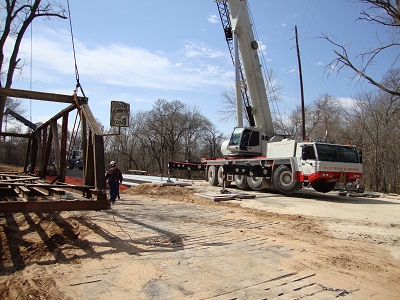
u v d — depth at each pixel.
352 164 14.61
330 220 9.41
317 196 16.03
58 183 7.62
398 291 4.39
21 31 18.14
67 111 7.66
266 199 14.06
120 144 63.41
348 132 32.34
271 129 18.45
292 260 5.54
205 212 10.26
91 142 6.16
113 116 10.79
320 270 5.11
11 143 48.72
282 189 15.41
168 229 7.62
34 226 7.70
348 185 16.08
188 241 6.60
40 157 10.52
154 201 12.86
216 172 20.45
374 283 4.66
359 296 4.21
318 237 7.30
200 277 4.67
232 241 6.70
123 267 5.00
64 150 7.75
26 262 5.25
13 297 3.93
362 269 5.21
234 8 17.58
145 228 7.64
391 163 28.25
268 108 18.33
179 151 60.69
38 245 6.11
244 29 17.67
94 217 8.76
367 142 30.28
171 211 10.34
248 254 5.81
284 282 4.59
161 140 56.28
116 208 10.55
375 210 11.67
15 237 6.78
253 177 17.55
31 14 18.11
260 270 5.03
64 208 5.18
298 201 13.64
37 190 6.38
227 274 4.82
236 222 8.76
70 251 5.80
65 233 6.90
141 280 4.52
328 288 4.43
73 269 4.90
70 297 3.96
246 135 17.73
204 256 5.62
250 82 18.05
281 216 9.80
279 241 6.81
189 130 58.16
